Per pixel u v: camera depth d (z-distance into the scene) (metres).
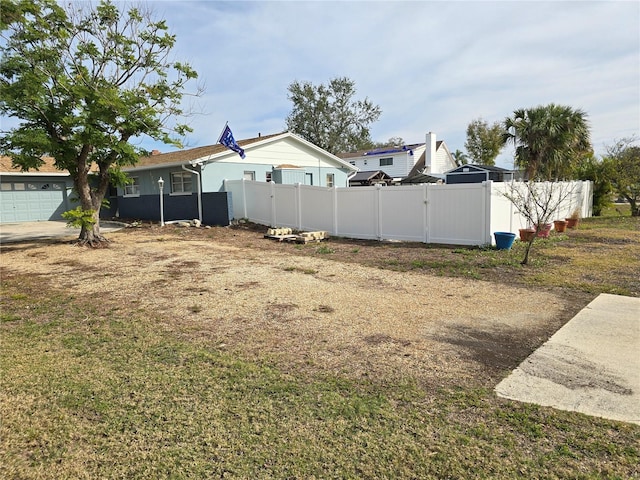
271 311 5.47
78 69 10.74
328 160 21.75
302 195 13.76
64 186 22.31
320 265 8.59
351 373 3.60
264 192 15.34
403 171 37.84
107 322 5.13
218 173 17.20
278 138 19.00
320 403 3.10
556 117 18.89
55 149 10.69
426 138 35.78
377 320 5.02
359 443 2.60
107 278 7.67
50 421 2.92
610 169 18.92
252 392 3.29
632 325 4.61
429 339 4.36
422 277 7.31
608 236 11.81
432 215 10.72
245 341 4.42
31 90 9.80
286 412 2.98
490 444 2.55
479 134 45.41
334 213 12.75
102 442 2.67
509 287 6.47
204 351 4.16
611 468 2.31
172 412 3.01
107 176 12.15
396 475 2.29
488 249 9.57
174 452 2.54
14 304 6.01
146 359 3.98
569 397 3.10
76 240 12.60
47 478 2.34
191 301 6.02
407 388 3.30
